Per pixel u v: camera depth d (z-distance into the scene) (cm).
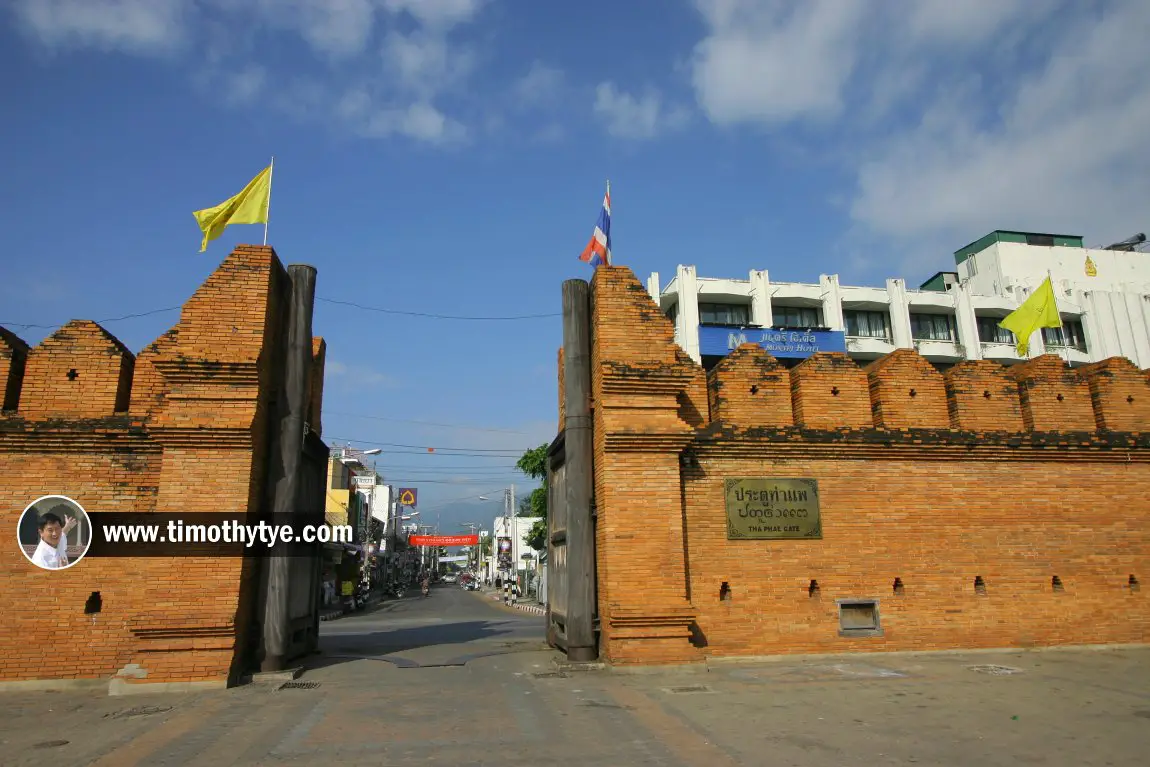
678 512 1192
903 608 1267
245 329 1153
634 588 1156
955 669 1125
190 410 1112
